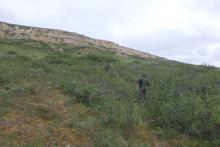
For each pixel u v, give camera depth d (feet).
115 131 34.06
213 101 43.39
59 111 39.47
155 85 58.03
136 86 63.16
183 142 34.42
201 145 33.63
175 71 86.74
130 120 36.17
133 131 35.47
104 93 49.85
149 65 102.58
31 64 70.79
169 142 34.35
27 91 45.55
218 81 67.62
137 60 119.34
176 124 38.06
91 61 99.19
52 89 49.42
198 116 37.73
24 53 108.88
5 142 28.30
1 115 34.96
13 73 55.93
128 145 31.01
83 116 38.75
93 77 66.08
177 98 46.09
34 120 35.17
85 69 78.18
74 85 50.65
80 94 45.70
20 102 40.06
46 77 57.36
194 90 57.00
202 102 42.19
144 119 40.52
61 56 107.76
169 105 40.73
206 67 93.86
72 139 31.40
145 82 50.62
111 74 74.95
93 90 47.93
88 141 31.30
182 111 39.04
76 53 132.36
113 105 41.63
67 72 67.15
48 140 30.32
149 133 35.88
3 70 56.44
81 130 33.83
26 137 30.25
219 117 36.29
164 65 104.83
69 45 161.38
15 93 43.16
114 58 115.55
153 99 47.93
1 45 124.88
